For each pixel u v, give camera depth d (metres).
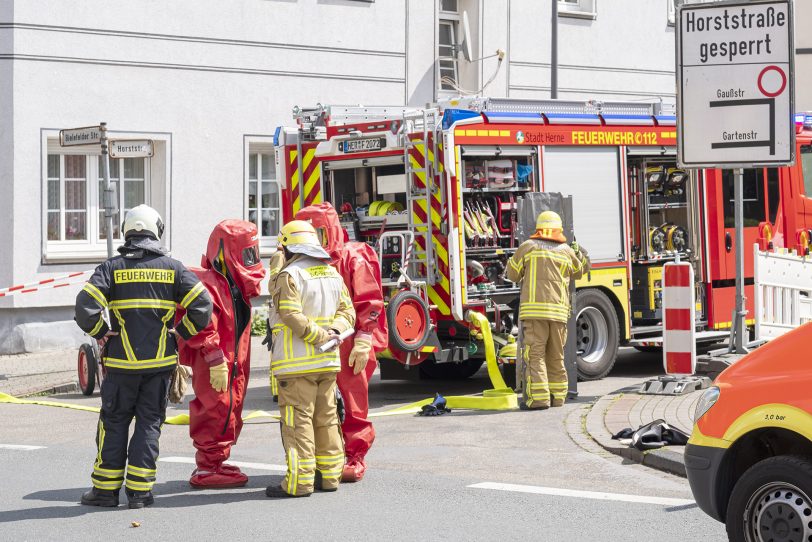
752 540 7.62
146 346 10.01
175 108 24.14
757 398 7.65
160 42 23.94
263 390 18.09
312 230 10.69
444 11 28.16
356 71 26.38
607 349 18.00
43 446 13.33
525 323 15.18
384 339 11.30
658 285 18.97
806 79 40.53
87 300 9.79
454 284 16.20
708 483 7.88
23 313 22.47
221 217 24.77
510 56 28.67
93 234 23.52
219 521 9.52
